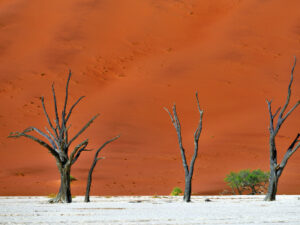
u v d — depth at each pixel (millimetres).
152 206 58125
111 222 37969
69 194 66938
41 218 41875
